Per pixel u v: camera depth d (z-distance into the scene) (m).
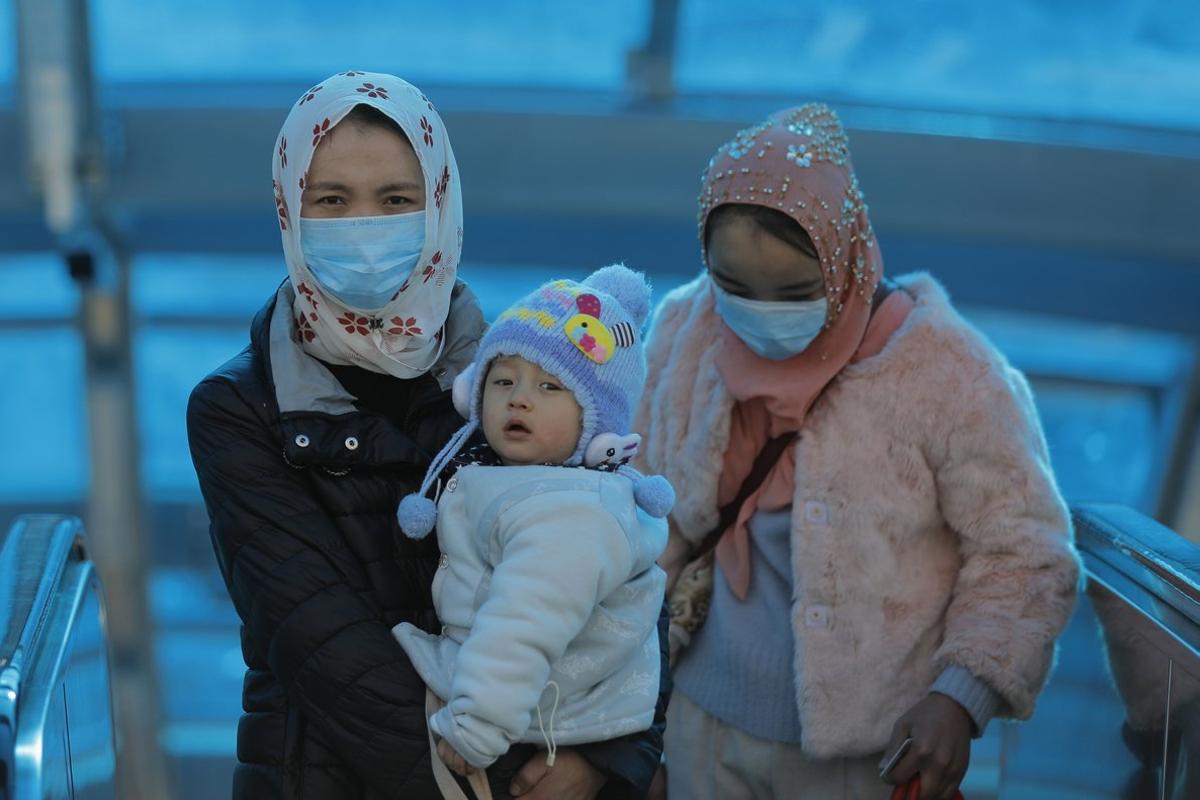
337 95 3.79
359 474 3.86
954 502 4.68
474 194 12.45
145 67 12.40
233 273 14.09
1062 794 5.48
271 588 3.69
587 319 3.69
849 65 12.45
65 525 5.11
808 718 4.69
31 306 13.94
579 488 3.59
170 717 15.76
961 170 12.27
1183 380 14.15
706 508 4.97
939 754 4.46
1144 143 12.42
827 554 4.68
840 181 4.64
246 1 11.95
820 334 4.77
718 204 4.58
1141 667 4.75
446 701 3.59
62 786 4.10
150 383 14.66
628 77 12.67
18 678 3.71
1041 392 14.83
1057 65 12.19
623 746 3.77
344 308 3.89
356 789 3.82
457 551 3.70
